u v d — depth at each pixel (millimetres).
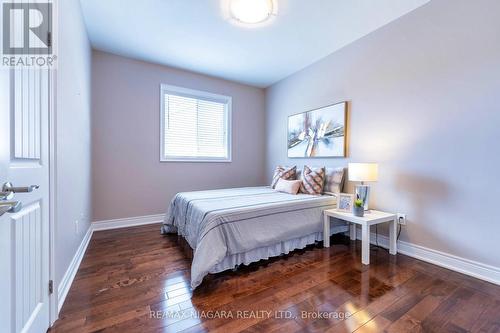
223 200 2533
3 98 795
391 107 2490
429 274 1938
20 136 936
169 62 3494
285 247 2355
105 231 3086
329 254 2389
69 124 1739
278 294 1641
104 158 3199
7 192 742
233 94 4289
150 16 2400
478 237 1891
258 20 2453
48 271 1271
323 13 2334
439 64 2109
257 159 4602
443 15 2078
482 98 1861
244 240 2027
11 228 872
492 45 1808
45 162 1229
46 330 1242
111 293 1631
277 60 3414
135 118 3410
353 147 2908
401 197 2410
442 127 2100
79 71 2154
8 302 850
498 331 1288
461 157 1982
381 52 2578
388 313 1434
